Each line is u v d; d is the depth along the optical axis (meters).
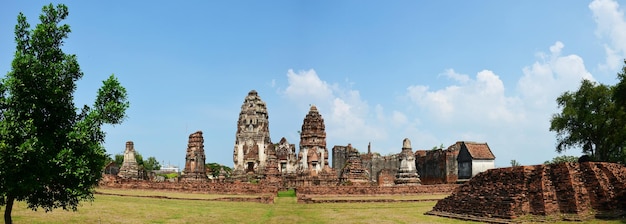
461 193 37.75
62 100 19.53
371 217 36.03
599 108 59.34
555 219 30.94
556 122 62.38
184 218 32.53
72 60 19.66
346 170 76.88
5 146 16.44
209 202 44.41
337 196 55.19
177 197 46.72
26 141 17.12
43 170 18.19
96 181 20.80
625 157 58.44
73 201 20.94
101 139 20.45
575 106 61.31
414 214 38.50
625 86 46.91
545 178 32.47
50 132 19.28
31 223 26.58
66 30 19.66
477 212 34.28
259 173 86.69
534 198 32.16
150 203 40.38
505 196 33.12
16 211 29.61
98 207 34.81
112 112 19.98
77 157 19.14
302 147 74.06
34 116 18.50
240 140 92.31
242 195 52.75
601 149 59.53
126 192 50.19
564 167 32.41
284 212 38.66
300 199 48.44
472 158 73.19
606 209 31.38
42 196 20.20
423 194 59.28
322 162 73.62
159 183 55.16
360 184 72.44
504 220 31.16
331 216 36.53
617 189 32.34
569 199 31.56
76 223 27.89
